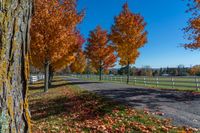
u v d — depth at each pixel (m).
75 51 26.08
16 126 2.08
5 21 2.02
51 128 8.47
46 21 17.89
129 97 14.64
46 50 18.69
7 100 2.00
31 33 17.80
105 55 38.25
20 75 2.16
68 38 19.25
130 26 27.14
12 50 2.06
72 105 12.93
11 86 2.05
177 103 12.44
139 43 27.55
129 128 7.91
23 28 2.19
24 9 2.20
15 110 2.08
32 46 17.89
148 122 8.56
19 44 2.14
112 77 40.22
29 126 2.24
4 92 1.99
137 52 28.16
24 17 2.20
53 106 13.23
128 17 27.22
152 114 9.90
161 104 12.17
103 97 14.84
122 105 11.72
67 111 11.39
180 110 10.70
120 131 7.60
